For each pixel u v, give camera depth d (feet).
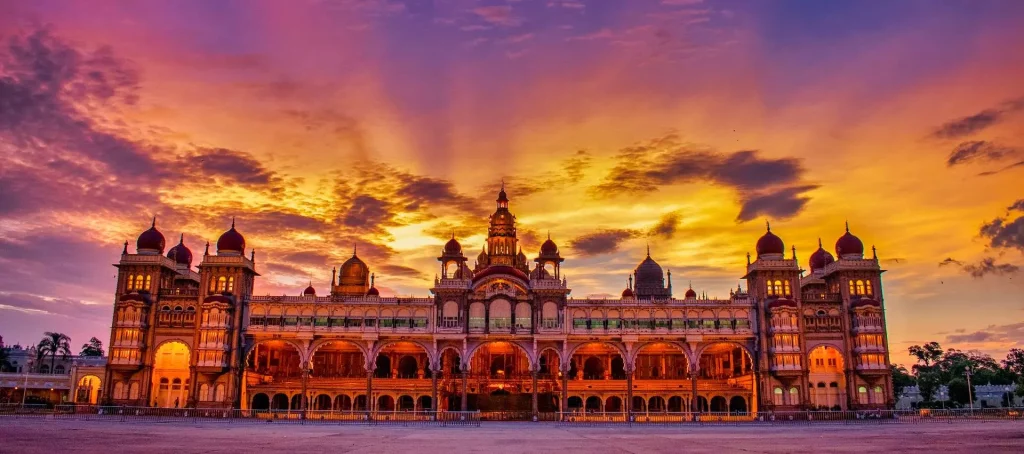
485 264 419.54
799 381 346.74
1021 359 498.28
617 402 385.91
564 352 348.18
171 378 358.43
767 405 344.08
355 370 400.26
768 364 349.00
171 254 394.52
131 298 346.74
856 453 122.11
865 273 364.17
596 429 234.79
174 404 355.36
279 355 398.42
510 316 353.51
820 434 193.36
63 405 304.50
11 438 142.31
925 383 488.44
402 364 405.18
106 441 140.46
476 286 358.84
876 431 208.13
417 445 142.92
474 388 377.09
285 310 355.97
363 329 347.56
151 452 115.24
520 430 224.74
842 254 369.71
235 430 197.98
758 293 358.84
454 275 393.70
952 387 465.88
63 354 506.07
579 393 370.12
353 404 367.86
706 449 134.82
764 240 369.09
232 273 356.79
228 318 348.38
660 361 407.23
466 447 138.10
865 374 347.56
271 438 161.48
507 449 133.08
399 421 280.92
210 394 341.82
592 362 408.67
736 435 190.90
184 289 359.66
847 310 359.25
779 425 265.34
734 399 385.50
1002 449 130.41
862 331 352.49
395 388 365.20
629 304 357.82
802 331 351.67
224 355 342.03
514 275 360.07
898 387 519.19
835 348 356.18
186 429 198.90
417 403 379.96
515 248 423.64
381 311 356.59
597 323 356.38
